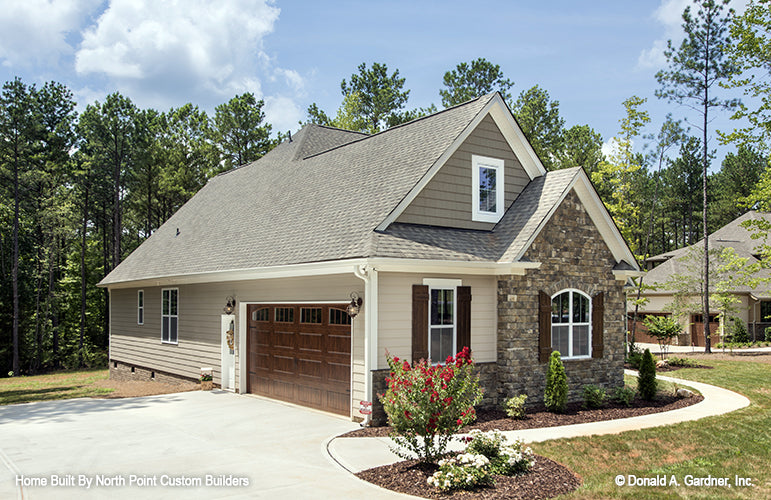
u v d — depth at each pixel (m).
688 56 27.11
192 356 19.23
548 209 14.38
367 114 45.81
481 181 15.34
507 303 13.71
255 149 44.94
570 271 14.86
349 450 9.97
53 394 18.00
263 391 16.09
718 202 56.25
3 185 36.31
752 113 18.92
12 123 35.50
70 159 43.31
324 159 20.03
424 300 12.84
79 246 41.59
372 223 13.15
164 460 9.38
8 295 35.03
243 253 16.81
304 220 16.06
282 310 15.40
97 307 42.03
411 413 8.66
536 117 39.41
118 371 24.94
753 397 15.41
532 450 9.86
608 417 12.86
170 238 24.09
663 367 22.14
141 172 41.47
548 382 13.51
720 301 28.69
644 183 43.91
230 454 9.77
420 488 7.88
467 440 9.44
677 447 10.21
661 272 36.38
